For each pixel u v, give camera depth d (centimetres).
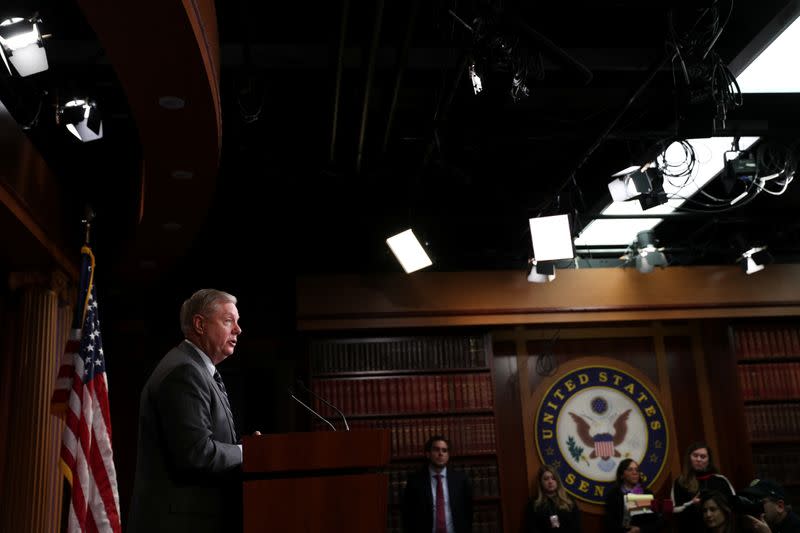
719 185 771
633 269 873
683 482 741
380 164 673
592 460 887
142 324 799
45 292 629
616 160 739
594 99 625
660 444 896
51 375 620
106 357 786
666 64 580
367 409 840
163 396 278
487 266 891
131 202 696
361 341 855
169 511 272
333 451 278
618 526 795
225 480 283
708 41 495
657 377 914
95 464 478
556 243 688
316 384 838
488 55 481
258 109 587
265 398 844
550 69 590
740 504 536
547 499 811
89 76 548
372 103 635
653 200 629
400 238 700
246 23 512
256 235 843
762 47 535
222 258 844
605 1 520
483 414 859
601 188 762
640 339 923
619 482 814
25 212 557
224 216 823
